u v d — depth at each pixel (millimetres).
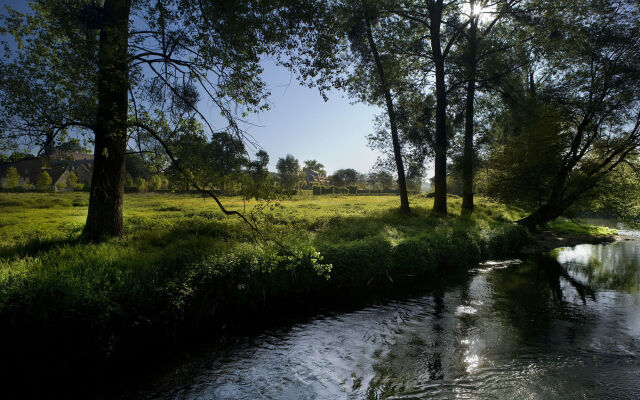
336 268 11086
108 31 9062
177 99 10258
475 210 27766
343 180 119438
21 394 5398
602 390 5715
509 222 24859
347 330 8195
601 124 22250
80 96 9383
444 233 16266
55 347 5695
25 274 6453
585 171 22500
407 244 13500
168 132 10438
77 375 5836
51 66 9422
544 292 11344
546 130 21625
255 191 9258
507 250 18734
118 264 7852
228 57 10281
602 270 14789
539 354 6980
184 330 7496
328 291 10891
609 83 20844
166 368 6406
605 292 11438
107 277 7125
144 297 6863
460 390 5711
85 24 9586
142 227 14484
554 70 23359
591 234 26219
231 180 9406
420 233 16453
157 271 7715
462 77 22656
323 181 134000
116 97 10352
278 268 9820
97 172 11062
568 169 22969
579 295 11055
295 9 10094
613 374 6211
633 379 6047
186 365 6523
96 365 6027
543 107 22000
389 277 12172
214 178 9297
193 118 10273
